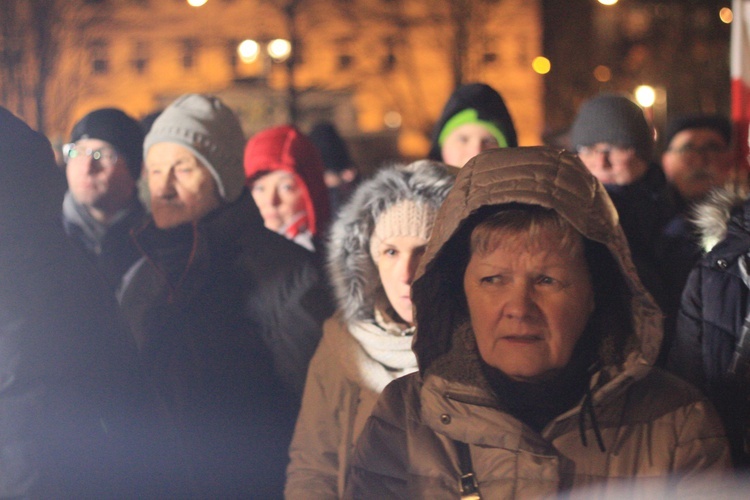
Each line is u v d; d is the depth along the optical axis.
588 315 2.84
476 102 6.29
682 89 36.44
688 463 2.82
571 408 2.87
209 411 4.77
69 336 3.57
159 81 85.06
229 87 66.38
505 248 2.78
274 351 4.83
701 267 4.38
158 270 5.21
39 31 37.03
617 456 2.81
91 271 3.88
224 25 84.38
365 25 63.75
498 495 2.80
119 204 6.96
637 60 41.47
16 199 3.63
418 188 4.16
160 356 4.93
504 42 69.62
